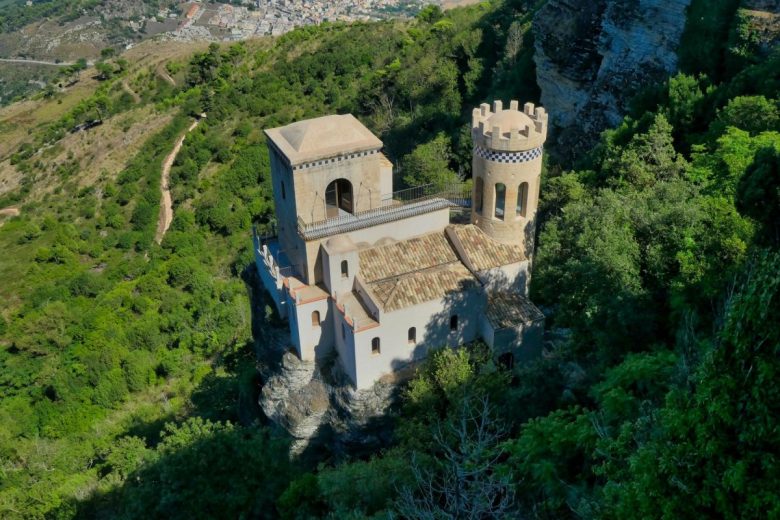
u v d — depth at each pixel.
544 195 55.41
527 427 28.80
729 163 43.25
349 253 44.72
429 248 47.62
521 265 47.19
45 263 114.44
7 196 143.12
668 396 19.78
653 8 67.12
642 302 36.31
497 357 45.66
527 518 26.55
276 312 51.09
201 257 106.31
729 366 17.66
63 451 65.25
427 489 32.41
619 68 71.75
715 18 62.09
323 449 49.25
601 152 59.66
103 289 105.38
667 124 54.50
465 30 124.06
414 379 43.78
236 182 117.25
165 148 136.12
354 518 30.56
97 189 134.50
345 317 43.97
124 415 72.94
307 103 139.25
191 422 44.47
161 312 93.38
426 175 75.88
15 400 81.06
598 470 22.48
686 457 17.89
